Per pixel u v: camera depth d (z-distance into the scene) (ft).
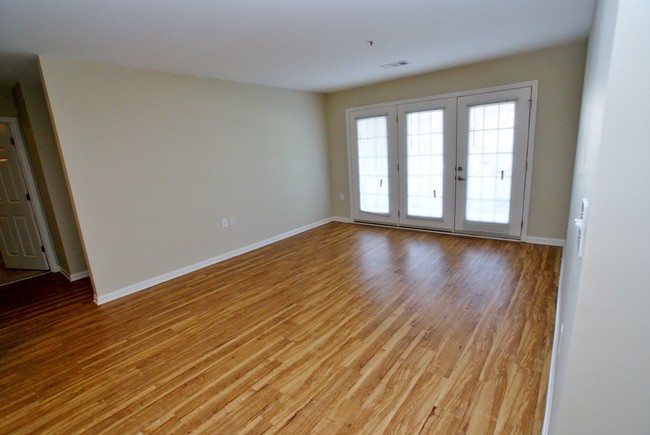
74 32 7.88
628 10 2.06
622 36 2.10
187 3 6.79
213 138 13.91
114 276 11.31
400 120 16.53
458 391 6.15
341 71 13.60
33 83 11.87
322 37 9.37
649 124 2.12
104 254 11.03
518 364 6.75
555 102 12.49
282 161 17.12
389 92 16.60
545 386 6.13
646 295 2.33
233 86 14.49
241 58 10.94
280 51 10.43
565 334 3.79
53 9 6.64
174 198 12.79
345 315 9.15
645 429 2.53
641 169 2.18
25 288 12.68
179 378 7.02
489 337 7.70
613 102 2.17
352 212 19.84
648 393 2.47
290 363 7.27
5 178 13.71
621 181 2.24
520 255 12.66
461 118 14.64
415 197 17.01
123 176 11.32
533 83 12.73
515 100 13.21
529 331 7.82
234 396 6.40
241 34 8.74
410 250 14.17
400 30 9.24
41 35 7.89
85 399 6.58
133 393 6.66
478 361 6.93
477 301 9.41
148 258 12.16
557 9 8.38
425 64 13.32
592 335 2.54
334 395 6.26
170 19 7.52
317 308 9.65
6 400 6.68
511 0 7.72
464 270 11.64
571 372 2.67
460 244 14.49
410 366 6.91
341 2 7.24
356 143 18.61
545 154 13.07
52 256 14.33
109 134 10.90
